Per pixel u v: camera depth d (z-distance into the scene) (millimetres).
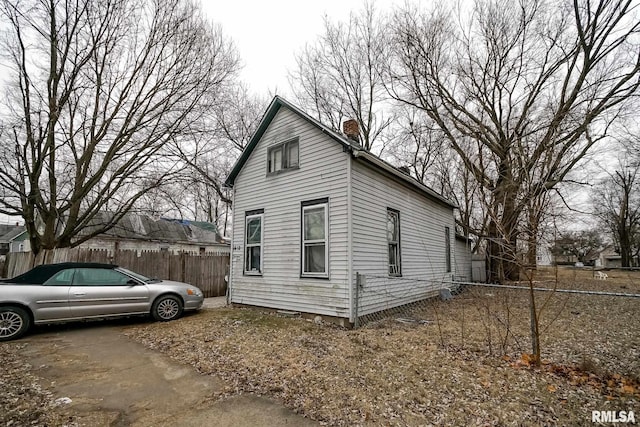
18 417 3355
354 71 22266
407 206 10609
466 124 16734
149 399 3834
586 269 26828
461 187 22391
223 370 4758
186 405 3686
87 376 4543
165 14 13742
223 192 24891
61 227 18188
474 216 22562
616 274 24438
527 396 3818
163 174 14492
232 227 10797
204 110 15328
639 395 3771
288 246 8898
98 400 3799
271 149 9906
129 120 13547
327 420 3359
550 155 6336
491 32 16203
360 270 7762
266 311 9227
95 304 7211
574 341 6094
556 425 3221
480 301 10859
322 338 6402
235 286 10367
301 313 8305
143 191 14000
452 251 14273
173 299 8258
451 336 6520
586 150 13242
